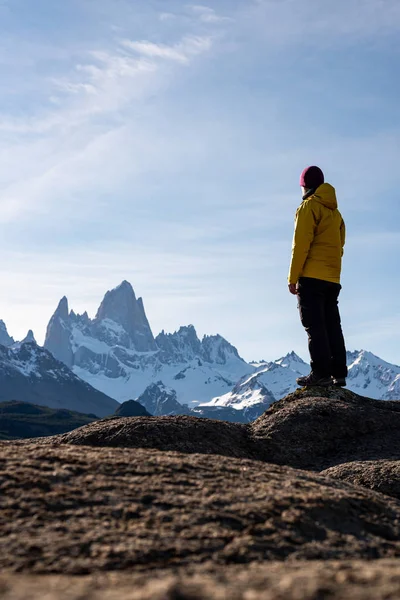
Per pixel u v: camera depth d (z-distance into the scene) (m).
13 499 6.00
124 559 5.04
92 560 5.00
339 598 3.50
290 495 6.67
